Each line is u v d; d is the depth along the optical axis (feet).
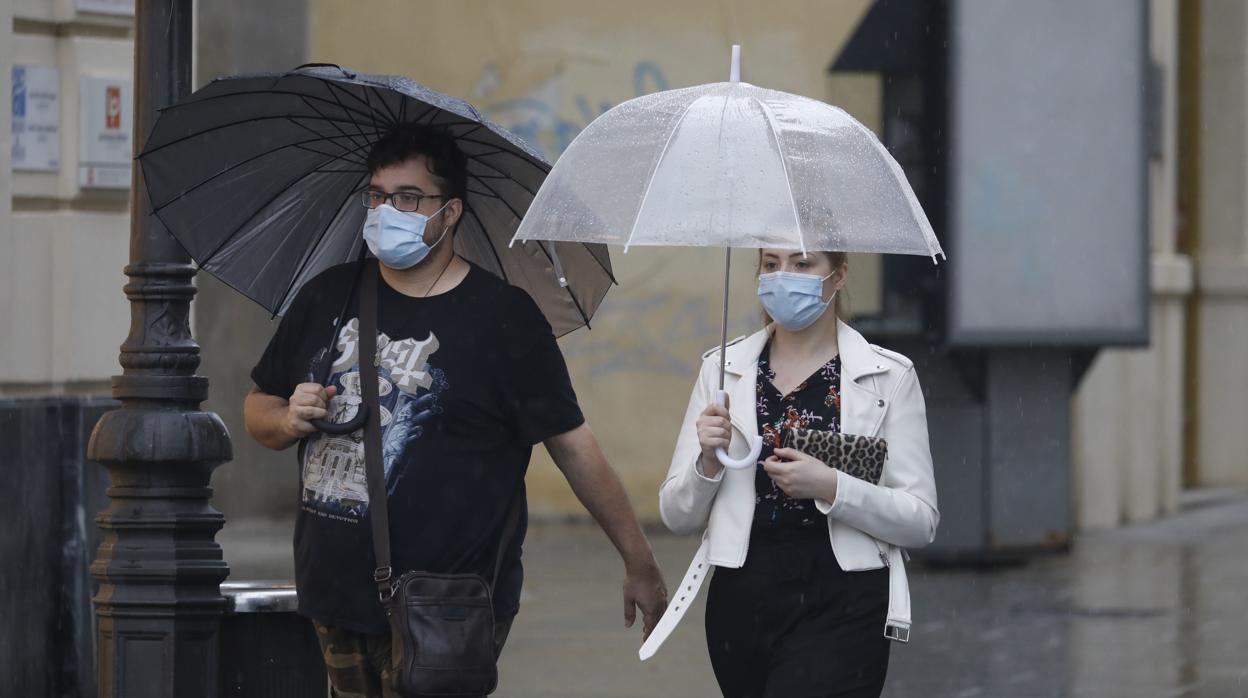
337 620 52.95
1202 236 210.79
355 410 53.26
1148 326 141.90
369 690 54.29
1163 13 189.78
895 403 55.83
